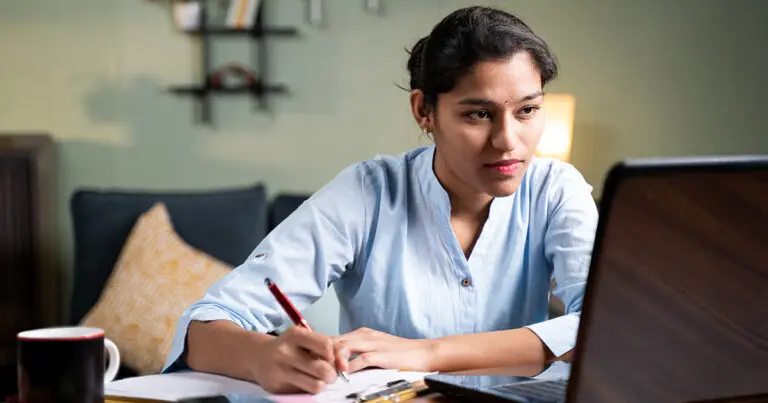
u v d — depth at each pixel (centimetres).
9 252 331
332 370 97
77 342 85
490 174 116
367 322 138
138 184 349
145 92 346
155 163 349
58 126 346
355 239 134
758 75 352
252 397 96
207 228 301
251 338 107
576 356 74
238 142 350
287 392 99
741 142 354
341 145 350
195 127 348
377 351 113
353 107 349
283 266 126
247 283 123
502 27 113
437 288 134
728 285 78
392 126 349
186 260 288
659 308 76
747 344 81
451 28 115
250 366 104
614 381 76
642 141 353
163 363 274
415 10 346
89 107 347
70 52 345
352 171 138
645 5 349
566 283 132
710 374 80
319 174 351
